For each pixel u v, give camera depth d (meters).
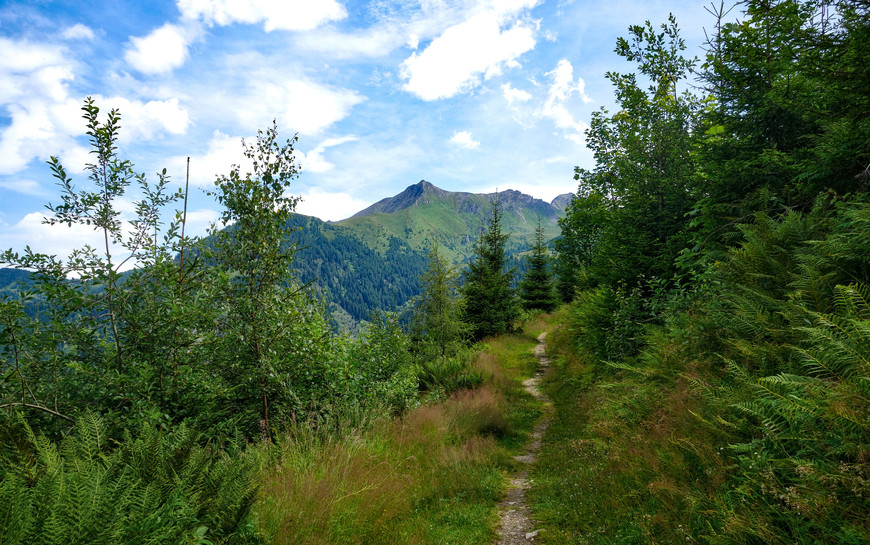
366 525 4.50
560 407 10.93
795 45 5.02
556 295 36.00
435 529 4.99
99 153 5.77
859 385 2.48
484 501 5.90
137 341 5.74
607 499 4.46
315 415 7.30
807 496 2.28
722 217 7.40
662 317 8.37
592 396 9.09
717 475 3.19
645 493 4.05
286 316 7.23
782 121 7.35
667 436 4.23
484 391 11.62
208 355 6.50
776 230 5.13
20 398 4.82
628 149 12.27
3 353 4.88
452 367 14.18
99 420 3.65
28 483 2.65
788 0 6.94
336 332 9.20
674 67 12.49
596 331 11.63
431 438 8.16
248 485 3.41
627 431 5.13
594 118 16.80
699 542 2.97
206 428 5.95
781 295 4.54
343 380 8.40
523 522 5.11
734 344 4.32
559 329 21.27
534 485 6.34
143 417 5.08
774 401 2.86
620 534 3.73
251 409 7.12
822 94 6.07
